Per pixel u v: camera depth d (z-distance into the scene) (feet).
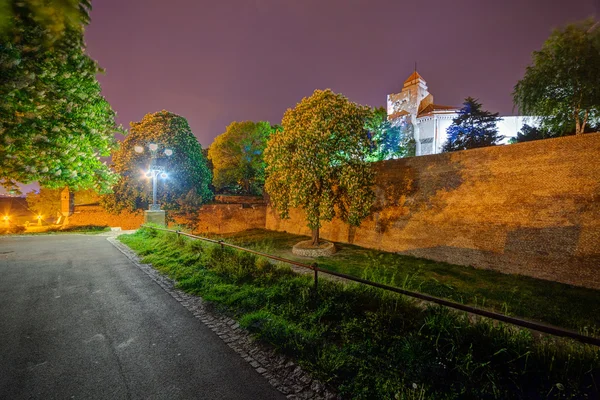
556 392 10.28
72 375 12.41
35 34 11.66
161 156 86.28
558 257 37.09
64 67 21.40
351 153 52.19
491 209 44.29
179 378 12.34
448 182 50.31
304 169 49.98
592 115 61.16
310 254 56.75
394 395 10.89
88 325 17.16
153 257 33.73
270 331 15.78
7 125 17.52
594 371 10.85
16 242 48.57
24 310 19.17
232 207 105.29
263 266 26.09
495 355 11.91
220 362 13.56
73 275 27.45
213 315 18.85
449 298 31.32
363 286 19.75
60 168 24.03
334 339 15.19
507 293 33.30
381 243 61.41
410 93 172.86
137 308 19.84
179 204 92.79
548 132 68.90
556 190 38.06
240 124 124.16
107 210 89.71
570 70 55.42
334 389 11.60
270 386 11.88
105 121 31.50
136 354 14.15
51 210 115.44
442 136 154.92
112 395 11.22
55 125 21.45
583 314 26.81
